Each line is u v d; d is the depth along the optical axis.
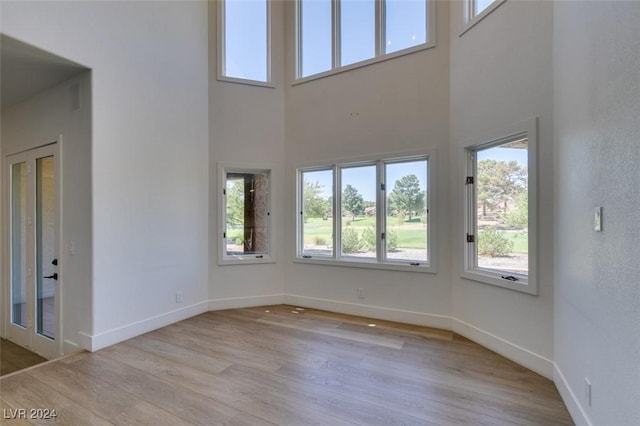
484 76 3.08
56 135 3.18
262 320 3.86
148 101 3.46
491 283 2.98
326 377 2.48
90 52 2.88
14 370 3.01
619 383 1.42
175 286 3.78
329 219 4.40
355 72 4.12
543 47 2.53
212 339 3.24
